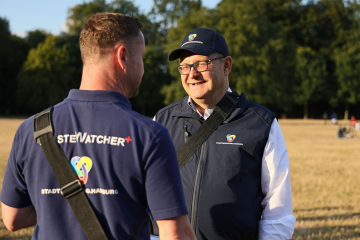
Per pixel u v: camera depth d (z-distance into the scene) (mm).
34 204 1336
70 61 48906
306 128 31312
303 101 51406
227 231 1911
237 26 34812
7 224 1452
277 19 57438
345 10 55812
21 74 47469
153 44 53469
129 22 1410
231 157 1961
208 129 2053
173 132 2205
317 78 50094
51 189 1278
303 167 10367
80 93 1339
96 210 1234
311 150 14648
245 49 35656
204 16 36812
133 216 1240
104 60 1360
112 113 1289
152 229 2049
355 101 50469
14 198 1396
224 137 2014
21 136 1364
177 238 1226
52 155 1267
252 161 1977
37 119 1345
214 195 1932
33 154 1317
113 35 1354
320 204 6246
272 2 56875
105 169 1232
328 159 12055
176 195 1237
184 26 37000
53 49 47188
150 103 50594
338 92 50906
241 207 1921
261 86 36500
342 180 8461
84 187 1247
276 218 1930
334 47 55156
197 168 1999
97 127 1272
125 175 1227
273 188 1976
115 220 1214
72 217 1257
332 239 4516
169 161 1249
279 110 56812
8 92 51188
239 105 2111
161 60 50344
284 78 37812
